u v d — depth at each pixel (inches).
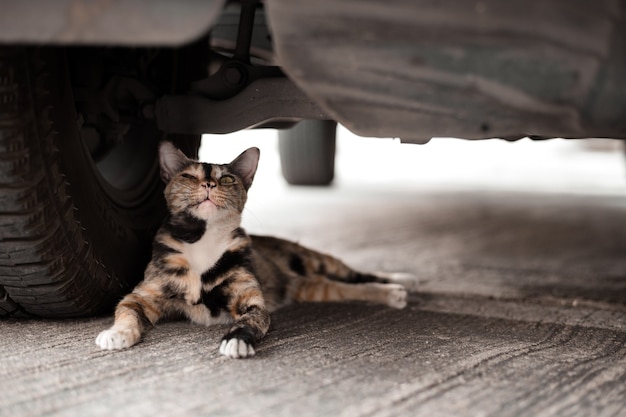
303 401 33.8
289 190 110.1
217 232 44.9
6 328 41.8
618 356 39.8
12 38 30.9
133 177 48.1
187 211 44.7
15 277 39.7
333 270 53.4
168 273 44.3
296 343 40.6
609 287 55.2
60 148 40.3
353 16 30.9
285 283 50.4
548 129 33.3
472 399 34.4
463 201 104.1
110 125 45.6
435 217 87.0
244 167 48.2
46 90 38.5
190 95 44.5
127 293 44.9
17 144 36.9
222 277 44.8
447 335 42.6
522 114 32.7
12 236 38.2
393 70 31.9
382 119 33.6
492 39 30.9
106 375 35.9
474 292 52.9
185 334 42.2
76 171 41.4
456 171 157.9
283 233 72.4
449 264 62.1
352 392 34.7
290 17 31.1
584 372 37.4
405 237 73.2
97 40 31.0
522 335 42.9
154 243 45.0
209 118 44.2
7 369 36.2
